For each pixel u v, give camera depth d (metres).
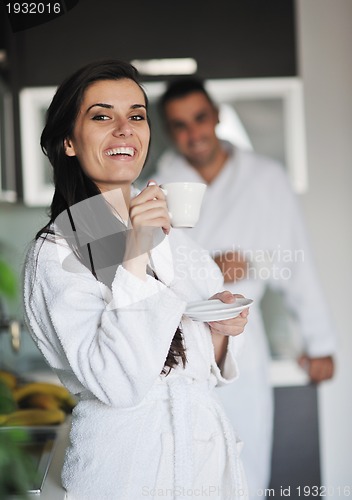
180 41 3.40
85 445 1.39
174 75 3.41
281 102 3.43
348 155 3.45
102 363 1.29
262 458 3.20
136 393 1.30
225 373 1.56
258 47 3.42
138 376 1.28
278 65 3.42
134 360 1.28
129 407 1.35
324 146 3.44
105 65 1.48
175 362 1.42
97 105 1.46
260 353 3.25
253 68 3.42
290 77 3.43
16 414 2.04
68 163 1.50
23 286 1.44
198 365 1.45
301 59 3.43
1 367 3.16
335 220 3.45
